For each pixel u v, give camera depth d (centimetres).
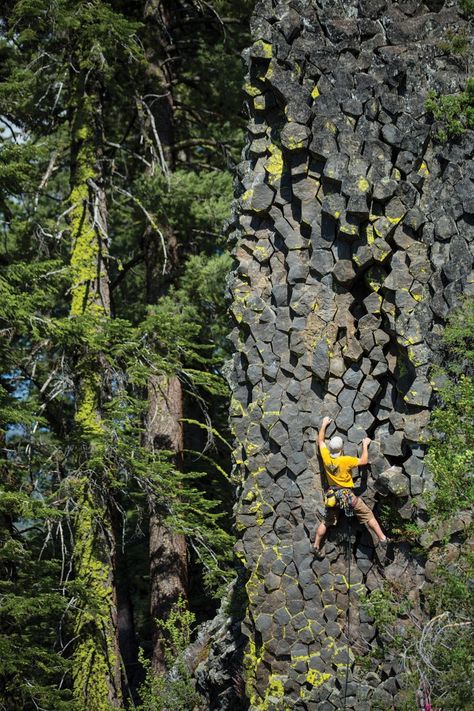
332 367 1552
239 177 1714
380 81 1574
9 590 2034
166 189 2578
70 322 2167
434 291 1506
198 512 2319
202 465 2922
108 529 2350
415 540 1477
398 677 1453
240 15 2895
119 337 2306
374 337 1538
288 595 1550
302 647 1538
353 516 1521
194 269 2588
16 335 2616
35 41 2497
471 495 1359
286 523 1562
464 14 1619
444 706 1262
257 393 1612
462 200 1518
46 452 2352
